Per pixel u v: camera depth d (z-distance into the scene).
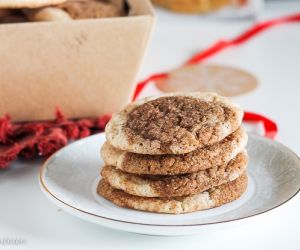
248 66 0.62
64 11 0.48
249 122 0.49
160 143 0.35
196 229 0.32
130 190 0.36
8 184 0.41
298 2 0.86
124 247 0.34
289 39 0.70
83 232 0.36
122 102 0.47
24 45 0.43
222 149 0.36
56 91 0.46
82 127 0.46
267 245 0.34
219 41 0.66
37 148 0.44
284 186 0.37
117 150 0.37
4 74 0.44
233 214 0.35
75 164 0.41
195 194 0.36
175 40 0.71
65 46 0.44
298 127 0.48
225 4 0.79
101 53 0.45
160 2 0.85
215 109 0.37
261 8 0.83
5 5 0.43
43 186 0.37
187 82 0.56
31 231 0.36
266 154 0.41
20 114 0.46
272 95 0.54
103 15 0.49
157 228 0.32
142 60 0.46
